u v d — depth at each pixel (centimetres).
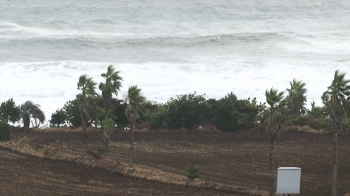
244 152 19762
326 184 16188
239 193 15462
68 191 15512
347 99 15150
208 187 15850
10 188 15688
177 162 18488
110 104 19350
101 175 17150
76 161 18350
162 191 15575
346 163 18338
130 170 17212
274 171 17412
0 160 18738
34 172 17400
